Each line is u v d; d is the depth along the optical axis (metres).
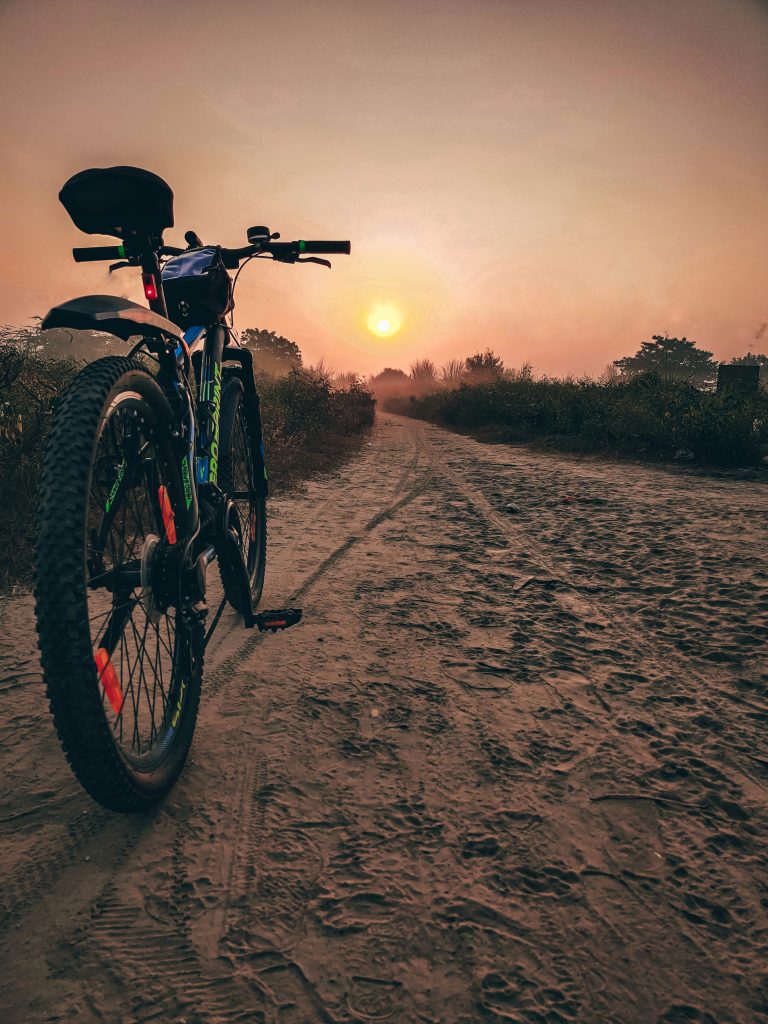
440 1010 1.12
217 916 1.32
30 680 2.33
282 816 1.63
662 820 1.62
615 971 1.20
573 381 20.11
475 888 1.39
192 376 1.99
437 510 5.80
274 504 6.00
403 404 41.59
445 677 2.42
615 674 2.44
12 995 1.14
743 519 4.94
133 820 1.61
